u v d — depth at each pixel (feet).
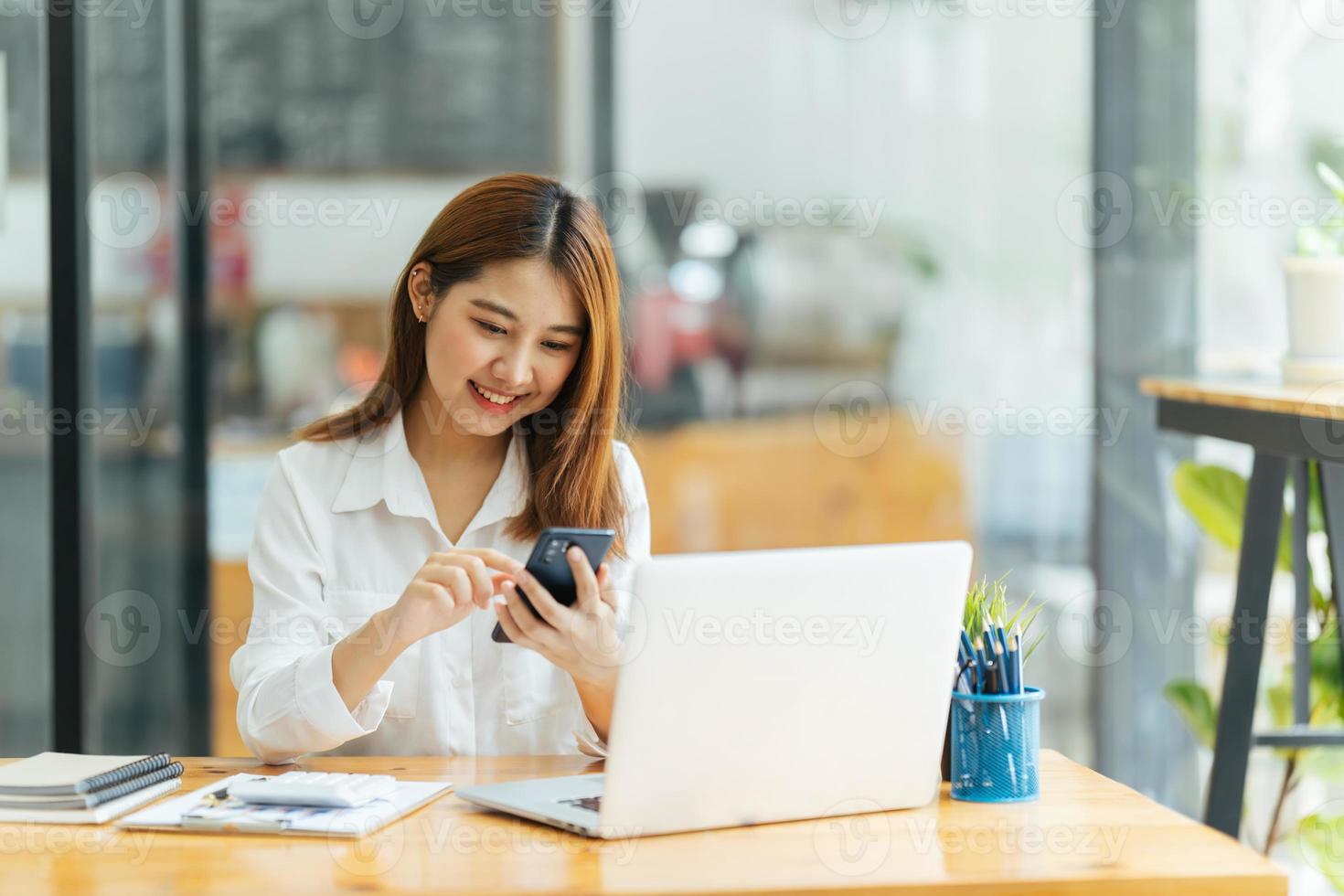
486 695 8.95
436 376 8.36
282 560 8.59
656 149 13.94
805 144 14.02
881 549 6.51
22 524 13.29
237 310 13.87
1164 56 13.85
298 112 13.83
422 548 8.89
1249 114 13.47
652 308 13.97
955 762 7.04
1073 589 14.38
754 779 6.38
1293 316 10.03
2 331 13.19
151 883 5.63
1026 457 14.30
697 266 14.01
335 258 13.94
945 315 14.20
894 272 14.14
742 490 14.14
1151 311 14.10
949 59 14.05
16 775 6.73
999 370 14.24
